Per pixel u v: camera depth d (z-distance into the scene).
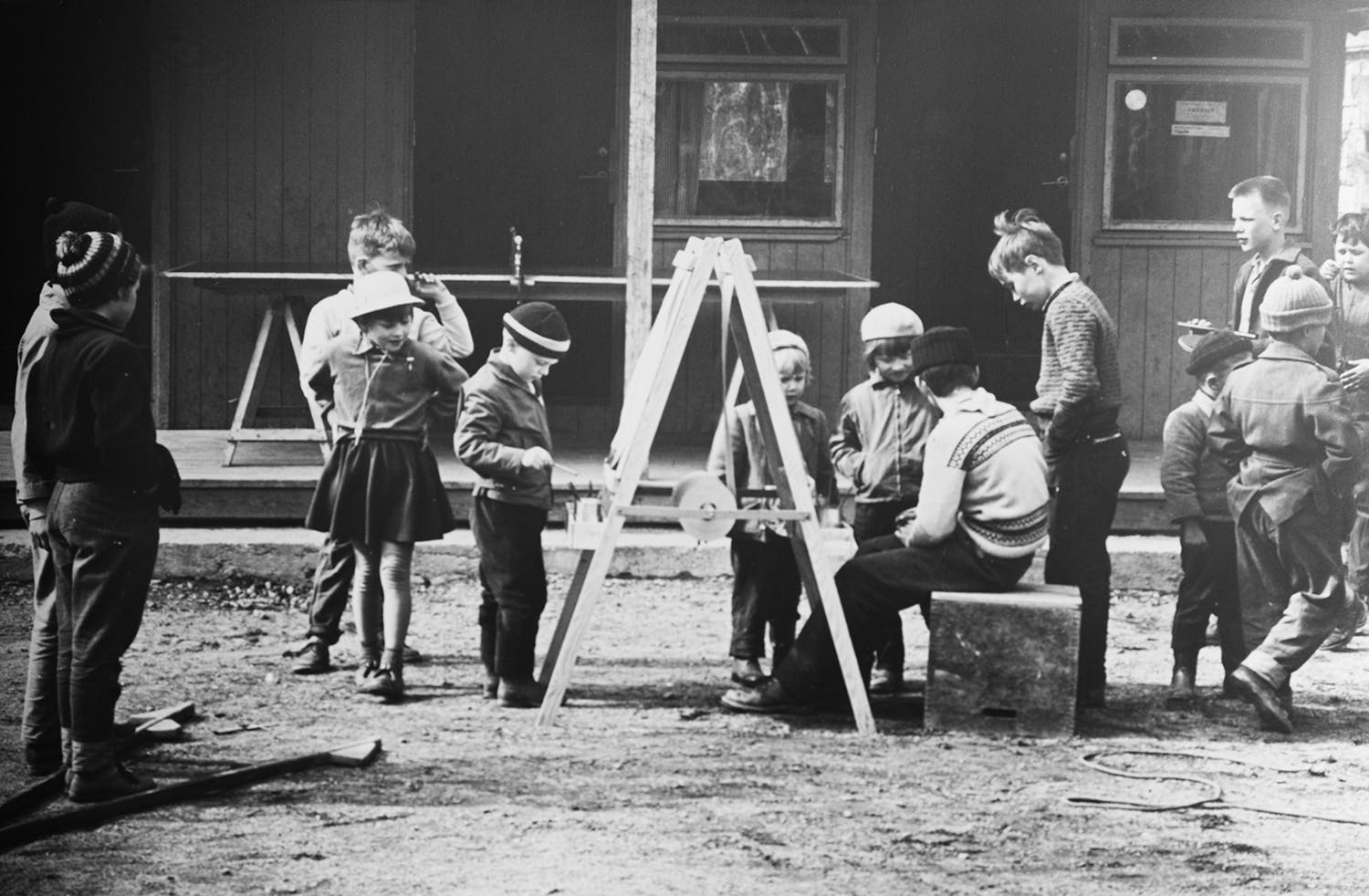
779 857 6.02
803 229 14.12
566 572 11.28
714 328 14.12
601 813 6.50
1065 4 16.92
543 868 5.88
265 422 13.89
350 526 8.12
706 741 7.55
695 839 6.21
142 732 7.39
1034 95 17.06
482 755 7.26
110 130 16.84
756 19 13.95
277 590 10.84
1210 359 8.52
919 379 7.92
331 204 13.91
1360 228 10.28
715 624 10.04
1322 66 14.02
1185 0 13.97
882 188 17.23
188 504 11.39
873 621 7.86
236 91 13.78
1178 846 6.23
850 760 7.29
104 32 16.66
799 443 8.11
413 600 10.60
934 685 7.75
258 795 6.68
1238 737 7.81
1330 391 7.98
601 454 13.30
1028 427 7.83
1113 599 11.09
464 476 11.76
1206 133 14.08
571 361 16.44
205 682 8.48
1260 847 6.24
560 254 16.98
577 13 16.70
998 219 8.35
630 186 11.01
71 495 6.49
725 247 7.64
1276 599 8.23
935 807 6.64
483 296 12.86
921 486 8.17
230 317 13.96
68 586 6.65
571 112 16.84
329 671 8.75
